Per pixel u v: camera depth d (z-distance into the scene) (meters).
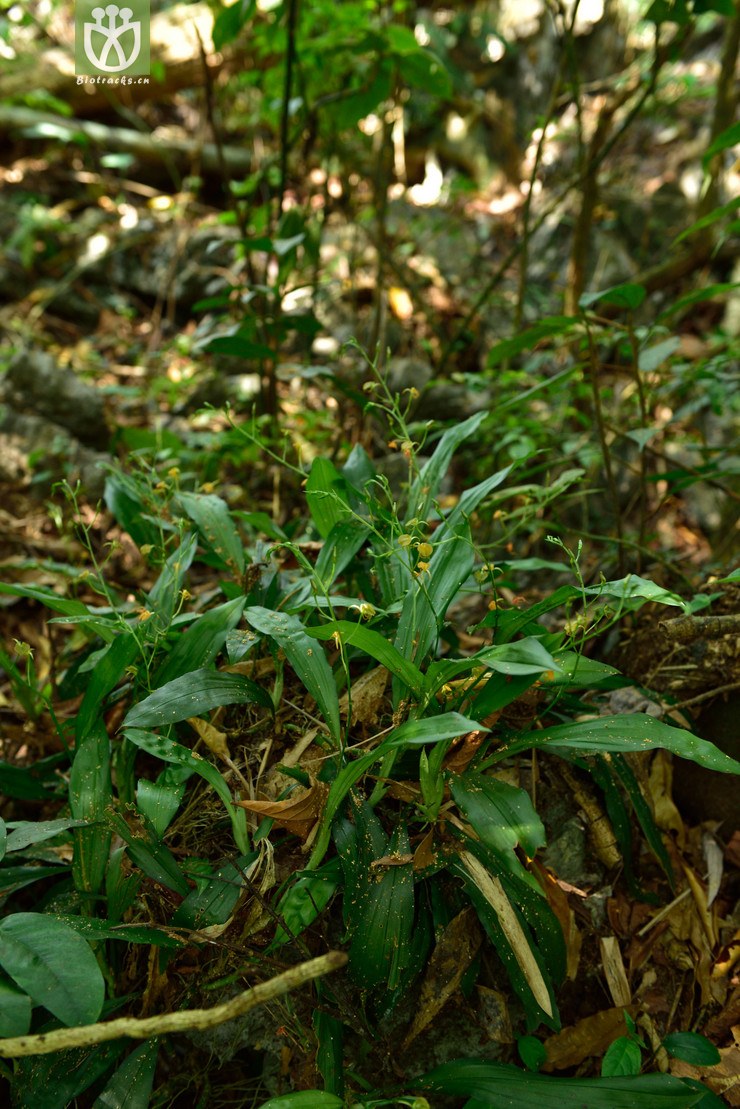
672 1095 0.68
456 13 2.33
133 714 0.72
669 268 1.66
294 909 0.72
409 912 0.71
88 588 1.22
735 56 1.40
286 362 1.64
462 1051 0.77
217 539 0.92
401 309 1.75
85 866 0.75
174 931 0.70
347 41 1.27
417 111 2.24
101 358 1.81
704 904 0.85
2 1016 0.58
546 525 1.10
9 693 1.11
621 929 0.84
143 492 1.02
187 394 1.61
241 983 0.75
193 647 0.80
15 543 1.30
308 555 0.98
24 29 2.30
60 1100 0.67
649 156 2.07
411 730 0.66
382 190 1.38
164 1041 0.75
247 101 2.12
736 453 1.23
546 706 0.85
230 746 0.83
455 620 1.13
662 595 0.69
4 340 1.82
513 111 2.23
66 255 1.98
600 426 1.00
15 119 2.07
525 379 1.32
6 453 1.41
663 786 0.91
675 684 0.91
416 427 0.91
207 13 2.05
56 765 0.91
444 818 0.76
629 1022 0.78
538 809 0.85
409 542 0.71
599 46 2.16
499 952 0.72
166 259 1.98
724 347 1.48
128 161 2.04
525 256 1.32
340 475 0.87
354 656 0.86
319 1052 0.70
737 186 1.88
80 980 0.60
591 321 1.23
